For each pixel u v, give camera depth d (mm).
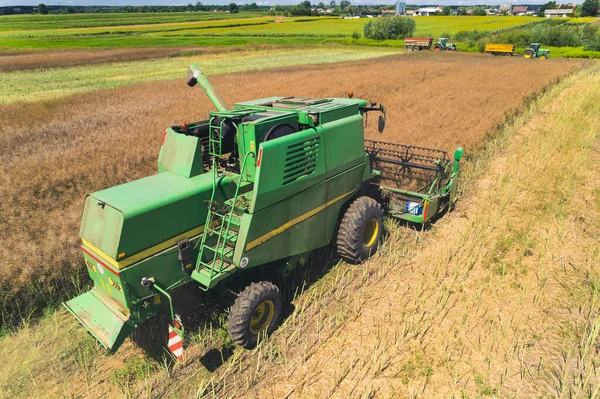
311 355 5387
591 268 6875
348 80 25422
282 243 5703
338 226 7297
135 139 14445
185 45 60094
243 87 24125
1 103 21375
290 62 40656
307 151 5707
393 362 5215
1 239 7852
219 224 5492
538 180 10281
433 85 23062
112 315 4973
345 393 4820
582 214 8648
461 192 9922
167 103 20656
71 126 16641
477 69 29859
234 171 6016
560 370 5023
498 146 13078
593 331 5508
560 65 32781
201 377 5145
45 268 6727
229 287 6074
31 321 6184
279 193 5359
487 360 5199
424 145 12383
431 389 4836
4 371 5273
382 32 64188
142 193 4973
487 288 6523
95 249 4949
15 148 13734
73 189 10289
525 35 52719
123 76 32875
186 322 5984
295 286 6754
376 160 9469
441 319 5902
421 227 8516
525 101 18750
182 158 5586
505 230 8172
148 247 4832
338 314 6000
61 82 29797
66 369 5301
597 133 13906
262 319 5621
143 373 5207
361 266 7250
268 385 4973
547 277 6707
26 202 9469
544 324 5742
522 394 4730
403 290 6578
